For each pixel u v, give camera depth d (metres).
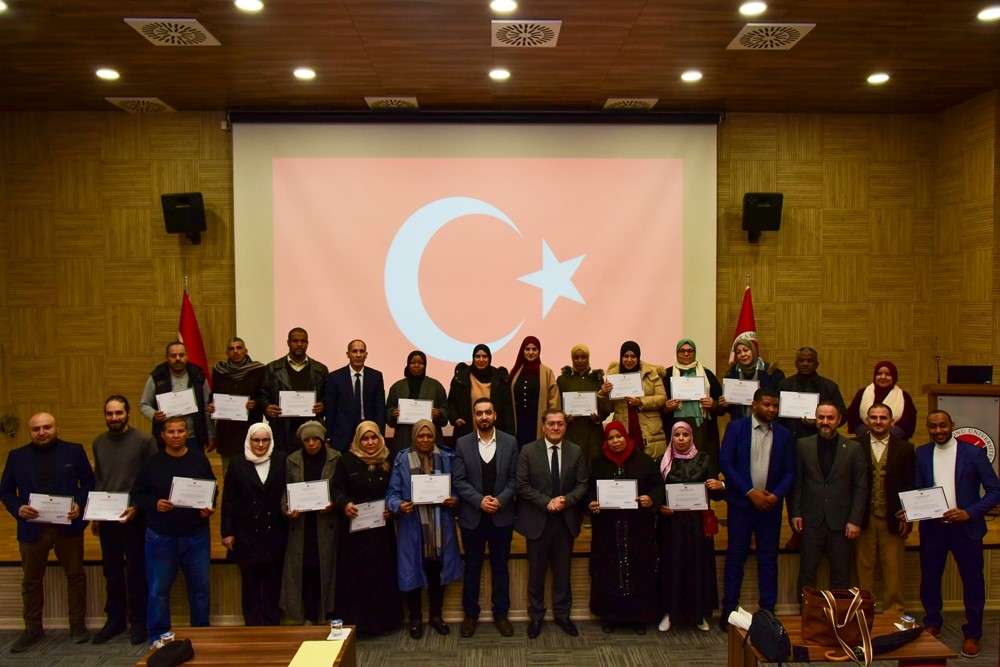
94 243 7.52
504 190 7.54
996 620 5.30
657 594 5.14
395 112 7.41
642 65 6.12
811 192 7.67
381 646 4.93
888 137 7.69
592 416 5.68
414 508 4.97
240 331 7.46
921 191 7.71
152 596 4.69
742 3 4.86
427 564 5.08
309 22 5.16
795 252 7.69
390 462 5.45
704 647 4.90
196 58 5.91
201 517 4.77
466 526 5.07
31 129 7.46
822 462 5.02
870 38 5.51
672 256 7.57
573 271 7.57
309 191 7.46
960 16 5.10
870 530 5.08
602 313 7.58
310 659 3.37
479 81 6.58
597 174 7.55
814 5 4.90
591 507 4.98
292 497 4.71
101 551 5.27
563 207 7.56
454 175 7.52
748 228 7.44
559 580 5.12
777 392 5.44
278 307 7.47
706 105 7.39
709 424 5.86
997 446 5.86
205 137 7.51
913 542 5.59
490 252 7.55
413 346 7.54
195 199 7.17
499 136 7.52
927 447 4.95
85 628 5.05
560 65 6.13
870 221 7.70
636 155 7.56
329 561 4.93
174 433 4.70
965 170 7.20
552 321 7.57
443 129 7.51
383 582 5.01
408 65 6.11
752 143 7.64
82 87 6.68
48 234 7.50
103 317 7.54
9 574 5.28
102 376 7.55
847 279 7.71
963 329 7.24
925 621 4.93
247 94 6.95
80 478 4.99
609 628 5.14
